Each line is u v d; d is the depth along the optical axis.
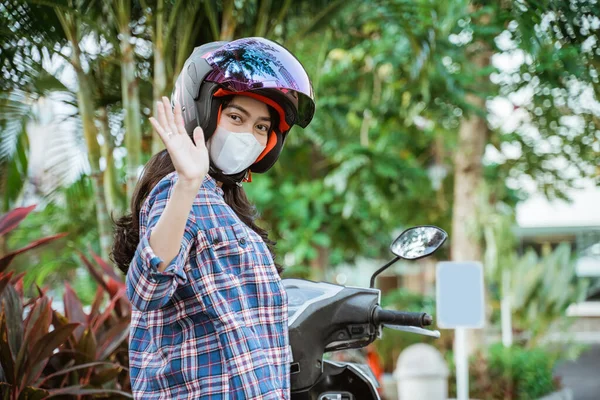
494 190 11.62
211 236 1.96
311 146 12.30
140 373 1.98
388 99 10.27
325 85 10.41
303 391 2.46
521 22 4.97
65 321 3.69
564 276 11.51
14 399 3.17
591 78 5.64
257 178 11.60
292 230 12.22
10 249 9.68
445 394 8.06
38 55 4.94
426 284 19.88
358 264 18.17
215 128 2.14
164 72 4.88
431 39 6.45
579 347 11.54
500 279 11.34
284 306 2.05
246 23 5.35
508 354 9.44
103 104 5.43
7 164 5.63
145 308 1.82
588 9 4.81
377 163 11.05
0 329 3.18
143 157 7.26
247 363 1.92
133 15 5.19
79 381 3.56
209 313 1.93
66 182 6.29
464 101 9.27
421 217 14.14
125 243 2.23
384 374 11.06
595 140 9.91
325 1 5.55
